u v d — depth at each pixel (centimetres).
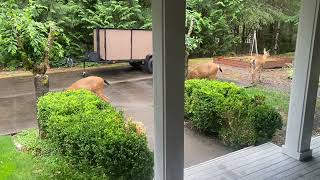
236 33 1349
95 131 306
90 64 1031
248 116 402
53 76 873
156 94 250
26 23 387
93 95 441
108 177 283
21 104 599
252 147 374
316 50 310
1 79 798
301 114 329
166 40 230
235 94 461
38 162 340
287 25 1366
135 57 947
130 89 745
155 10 231
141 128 349
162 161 262
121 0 1117
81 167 288
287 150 350
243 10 1252
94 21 1017
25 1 430
